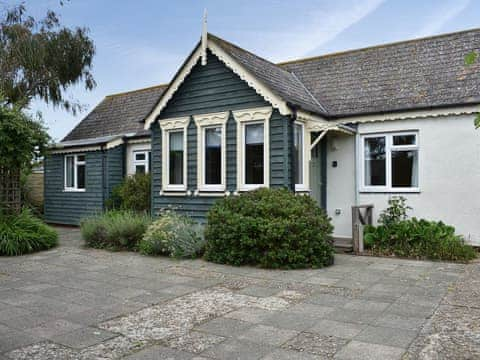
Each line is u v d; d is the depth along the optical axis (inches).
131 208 575.2
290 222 318.7
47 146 482.0
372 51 537.3
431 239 366.9
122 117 732.0
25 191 749.9
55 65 748.6
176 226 380.2
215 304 227.6
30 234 408.2
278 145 402.9
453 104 390.9
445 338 174.4
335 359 155.6
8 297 244.7
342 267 322.0
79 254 391.2
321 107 470.3
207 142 459.2
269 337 178.2
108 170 636.7
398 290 253.1
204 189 453.4
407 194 422.3
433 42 495.8
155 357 159.0
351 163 457.1
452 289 253.6
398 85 456.8
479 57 438.6
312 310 215.3
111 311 216.5
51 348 168.2
